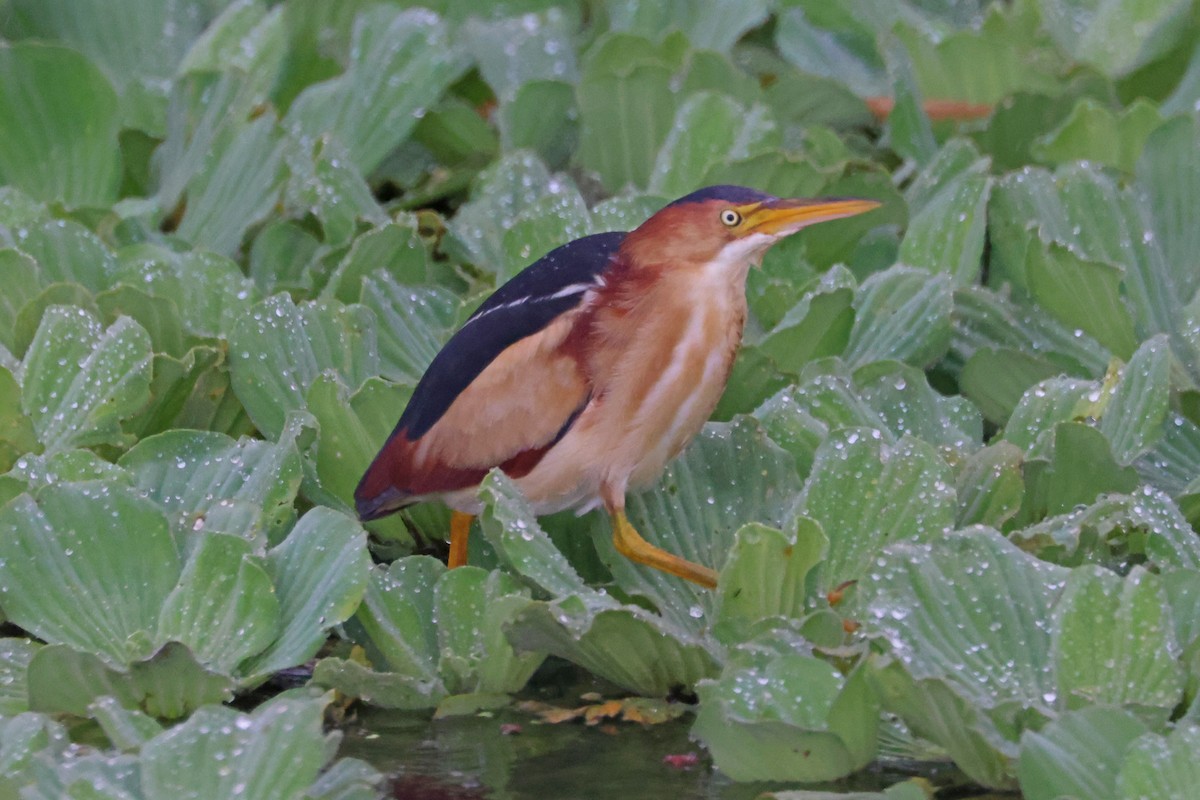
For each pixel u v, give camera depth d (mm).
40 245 10578
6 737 6410
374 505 8359
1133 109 11844
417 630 7684
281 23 13867
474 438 8039
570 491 8117
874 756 6641
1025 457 8570
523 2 15516
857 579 7789
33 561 7551
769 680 6586
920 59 13594
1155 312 9977
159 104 13633
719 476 8477
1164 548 7531
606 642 7117
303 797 5875
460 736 7148
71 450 8383
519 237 10523
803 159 11172
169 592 7613
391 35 13398
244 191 12039
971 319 10234
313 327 9625
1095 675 6566
